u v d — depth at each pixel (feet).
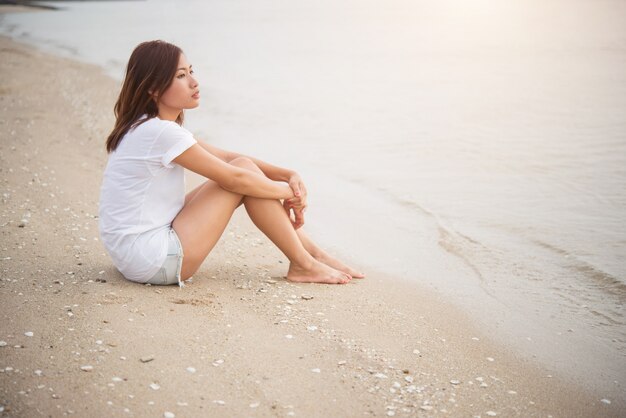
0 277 12.30
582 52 48.67
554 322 12.25
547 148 24.71
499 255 15.60
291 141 27.50
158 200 11.87
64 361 9.09
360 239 16.92
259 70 49.39
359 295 13.01
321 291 13.06
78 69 52.06
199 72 48.73
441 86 39.34
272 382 9.15
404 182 21.48
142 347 9.70
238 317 11.23
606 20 67.77
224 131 29.50
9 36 85.61
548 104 32.42
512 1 106.83
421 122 30.14
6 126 28.55
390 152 25.31
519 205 18.84
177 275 12.03
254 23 94.43
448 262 15.34
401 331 11.38
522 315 12.51
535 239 16.44
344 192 20.76
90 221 16.46
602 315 12.58
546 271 14.66
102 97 38.60
